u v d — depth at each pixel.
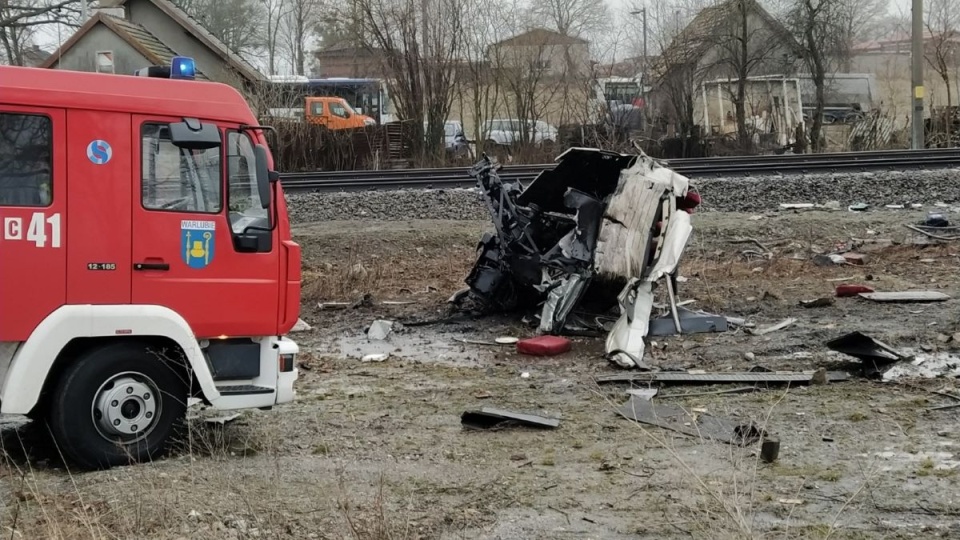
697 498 5.77
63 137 6.26
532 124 31.27
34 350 6.12
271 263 7.00
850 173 20.58
